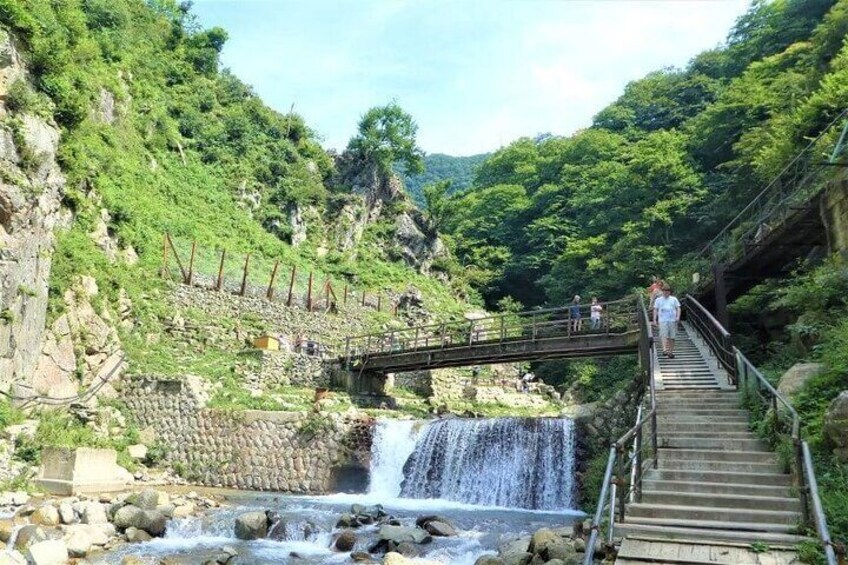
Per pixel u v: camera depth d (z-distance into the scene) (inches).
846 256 590.6
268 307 1355.8
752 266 808.9
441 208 2372.0
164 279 1232.8
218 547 522.6
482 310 2031.3
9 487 650.8
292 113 2353.6
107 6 1913.1
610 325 934.4
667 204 1460.4
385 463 880.3
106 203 1202.0
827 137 787.4
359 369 1152.8
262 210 1879.9
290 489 857.5
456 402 1211.9
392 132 2370.8
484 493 823.7
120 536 539.2
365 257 1982.0
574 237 2052.2
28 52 917.8
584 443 789.2
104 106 1550.2
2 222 752.3
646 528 330.0
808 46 1487.5
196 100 2076.8
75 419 857.5
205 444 913.5
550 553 409.7
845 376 429.1
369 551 510.6
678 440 440.8
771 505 350.3
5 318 743.1
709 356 660.7
